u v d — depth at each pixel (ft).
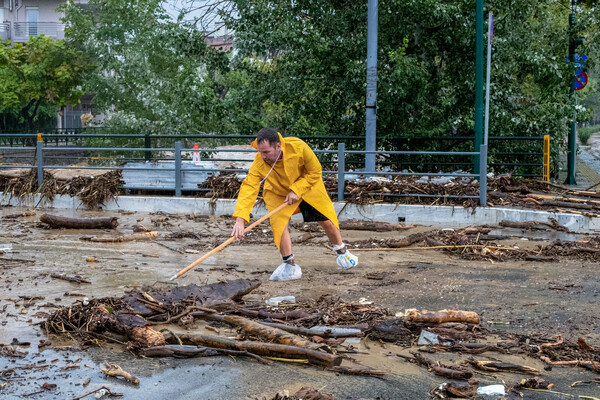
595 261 25.34
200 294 17.80
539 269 23.77
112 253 26.13
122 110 76.02
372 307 17.84
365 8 48.65
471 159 52.37
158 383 12.62
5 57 109.81
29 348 14.40
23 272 22.17
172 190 42.24
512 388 12.60
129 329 14.73
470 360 13.87
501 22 48.85
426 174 37.55
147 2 79.36
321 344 14.46
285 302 18.28
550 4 58.23
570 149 53.01
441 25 49.03
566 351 14.62
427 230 32.86
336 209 37.29
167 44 52.95
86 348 14.49
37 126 137.90
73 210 40.11
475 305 18.51
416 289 20.39
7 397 11.76
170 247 27.55
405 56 48.75
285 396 11.85
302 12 51.29
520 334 15.88
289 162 19.97
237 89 57.67
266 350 14.15
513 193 40.37
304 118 53.52
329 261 25.04
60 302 18.13
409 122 53.11
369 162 42.68
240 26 49.52
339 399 12.01
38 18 140.36
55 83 114.32
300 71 50.90
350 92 49.11
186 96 53.47
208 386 12.51
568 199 37.78
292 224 34.27
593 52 56.90
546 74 49.34
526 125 49.11
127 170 42.22
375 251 27.37
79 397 11.85
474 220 35.50
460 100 50.88
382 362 14.01
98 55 84.43
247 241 29.43
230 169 40.70
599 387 12.74
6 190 42.29
